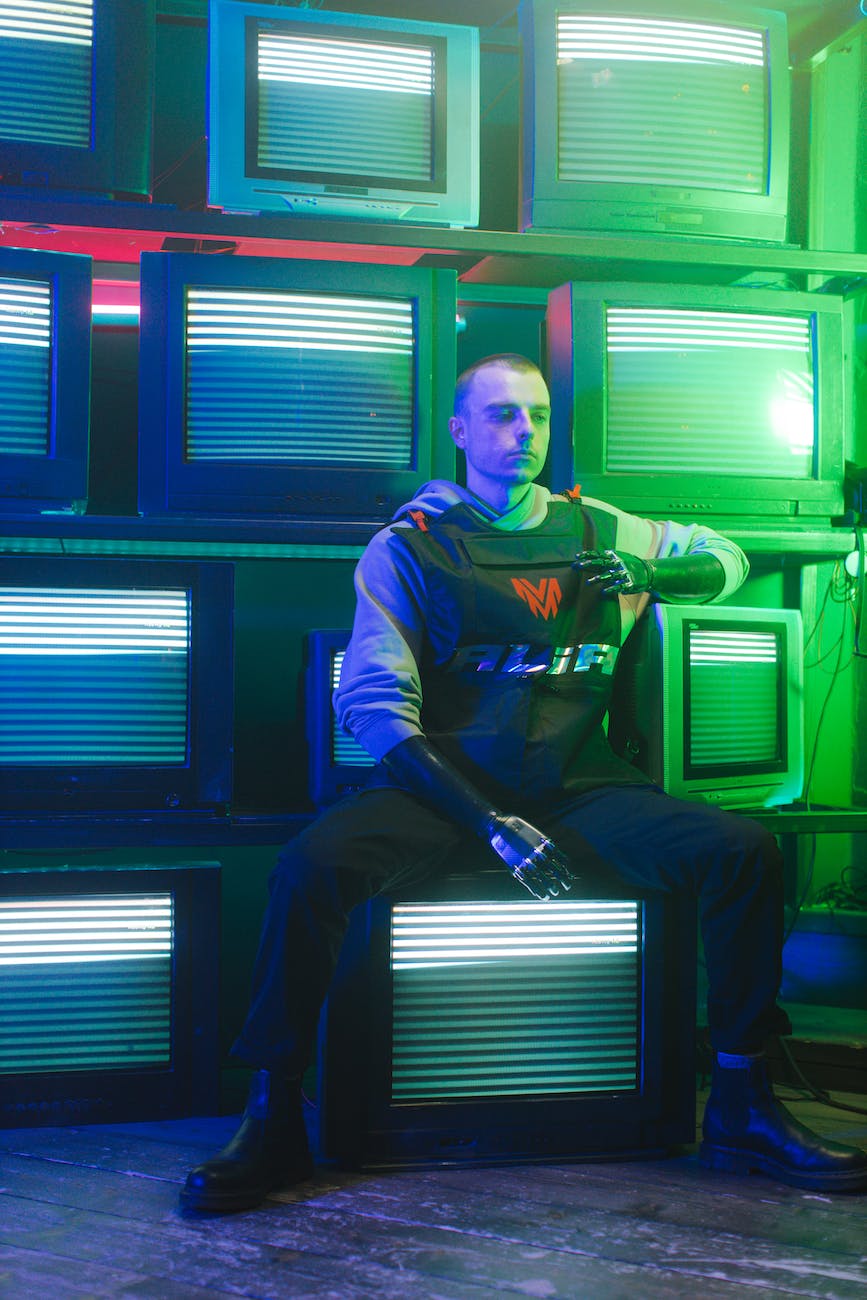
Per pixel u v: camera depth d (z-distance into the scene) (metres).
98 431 2.46
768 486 2.24
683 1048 1.81
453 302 2.14
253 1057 1.61
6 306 1.98
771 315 2.26
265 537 2.06
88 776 1.94
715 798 2.07
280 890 1.61
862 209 2.65
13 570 1.91
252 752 2.49
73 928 1.89
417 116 2.14
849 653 2.67
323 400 2.09
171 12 2.47
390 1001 1.73
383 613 1.81
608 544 1.97
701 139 2.24
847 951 2.48
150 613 1.96
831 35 2.48
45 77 2.04
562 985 1.81
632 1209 1.57
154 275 2.04
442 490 1.96
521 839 1.61
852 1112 1.97
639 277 2.37
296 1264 1.40
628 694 2.04
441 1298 1.31
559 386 2.22
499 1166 1.74
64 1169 1.69
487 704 1.81
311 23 2.09
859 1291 1.33
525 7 2.20
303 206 2.09
